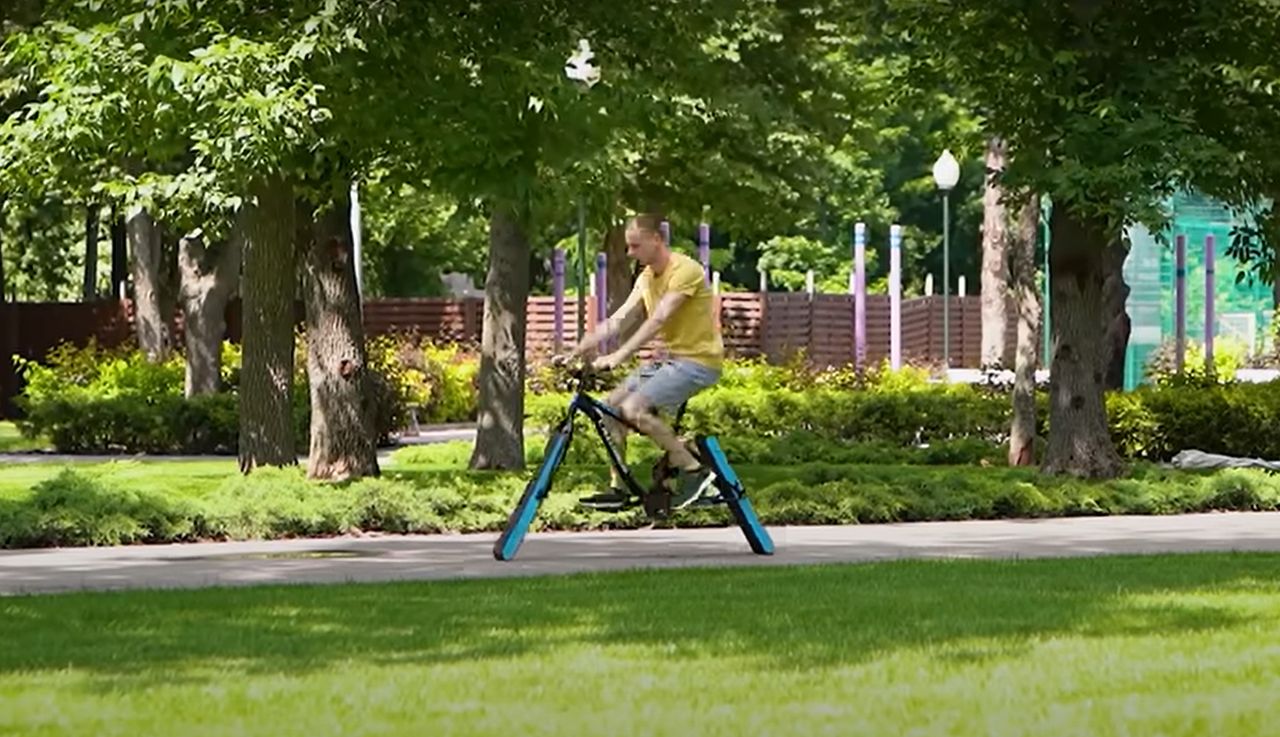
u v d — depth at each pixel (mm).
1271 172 58312
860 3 80500
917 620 26891
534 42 54125
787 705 19469
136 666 23078
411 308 135375
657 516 38719
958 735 17656
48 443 93125
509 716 19016
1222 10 57062
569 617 27734
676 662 22906
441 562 38375
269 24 51938
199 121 49375
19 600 30625
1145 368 99000
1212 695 19859
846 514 49781
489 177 52906
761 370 94625
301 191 55688
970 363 164875
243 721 18922
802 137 96812
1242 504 55094
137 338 115250
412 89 52000
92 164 58469
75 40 49938
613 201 72688
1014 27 57219
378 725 18594
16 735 18250
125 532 43562
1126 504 53375
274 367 57562
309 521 45688
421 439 96812
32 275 154750
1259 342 130500
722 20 61031
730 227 105250
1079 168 54406
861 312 105562
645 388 37969
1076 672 21547
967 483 52719
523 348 66250
